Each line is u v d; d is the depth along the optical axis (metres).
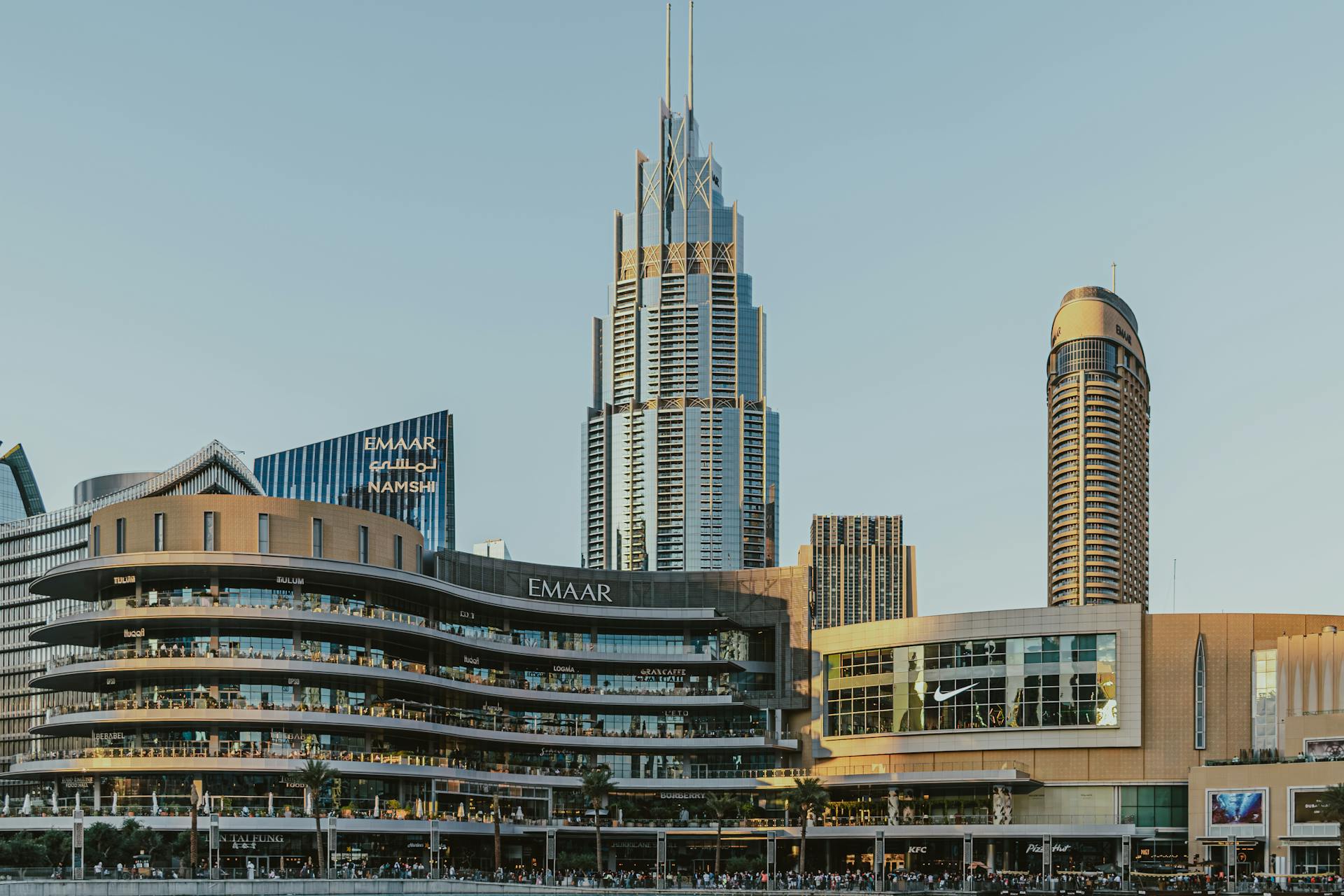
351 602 151.38
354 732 148.38
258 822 136.50
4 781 199.75
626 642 178.12
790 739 173.38
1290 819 141.38
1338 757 142.62
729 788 168.62
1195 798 147.88
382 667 149.50
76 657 146.88
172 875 120.31
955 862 157.88
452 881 129.12
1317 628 154.25
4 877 110.00
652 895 128.12
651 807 165.75
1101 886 137.12
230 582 146.62
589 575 181.12
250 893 115.50
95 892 108.88
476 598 163.25
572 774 168.62
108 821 135.12
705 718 176.12
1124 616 157.62
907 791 163.00
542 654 170.38
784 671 177.50
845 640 174.38
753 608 180.12
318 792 134.00
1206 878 134.62
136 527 148.12
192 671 142.38
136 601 146.00
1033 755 159.25
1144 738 155.25
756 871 156.25
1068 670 158.88
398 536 159.00
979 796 158.75
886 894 127.94
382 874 132.62
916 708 166.38
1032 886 136.75
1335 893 119.19
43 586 153.25
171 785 139.38
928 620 167.50
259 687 143.88
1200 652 155.38
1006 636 162.38
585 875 141.25
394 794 149.75
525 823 158.38
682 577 182.38
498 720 165.88
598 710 174.50
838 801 168.75
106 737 144.50
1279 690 151.62
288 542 148.62
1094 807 155.75
